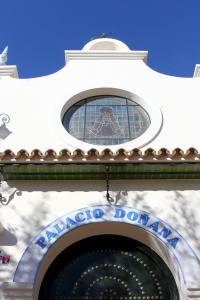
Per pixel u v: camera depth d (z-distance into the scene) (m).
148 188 8.99
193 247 8.30
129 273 8.87
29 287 7.77
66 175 8.91
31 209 8.74
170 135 10.31
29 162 8.66
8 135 10.19
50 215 8.66
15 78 11.48
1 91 10.99
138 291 8.66
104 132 10.85
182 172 8.88
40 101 10.85
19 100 10.84
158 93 11.14
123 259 9.03
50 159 8.67
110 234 9.11
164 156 8.70
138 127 10.96
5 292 7.74
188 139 10.27
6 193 8.92
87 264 8.98
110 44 12.59
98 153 8.63
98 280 8.80
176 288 8.54
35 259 8.15
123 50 12.05
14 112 10.60
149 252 9.04
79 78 11.42
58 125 10.33
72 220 8.58
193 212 8.72
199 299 7.66
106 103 11.37
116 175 8.90
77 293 8.66
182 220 8.62
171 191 8.96
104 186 9.00
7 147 9.98
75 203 8.80
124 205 8.77
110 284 8.76
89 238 9.15
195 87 11.22
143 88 11.27
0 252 8.23
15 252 8.23
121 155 8.66
